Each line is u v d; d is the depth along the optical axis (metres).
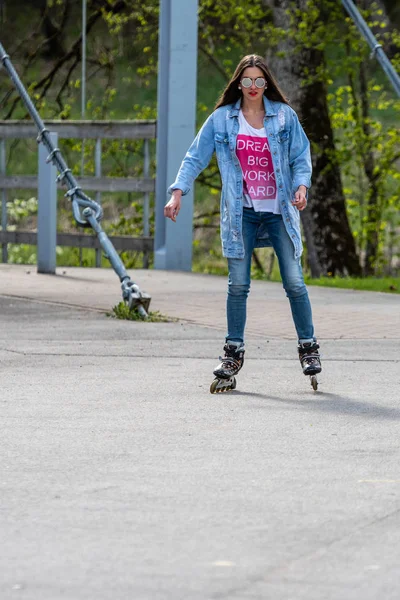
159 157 34.84
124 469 11.77
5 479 11.38
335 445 12.88
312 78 43.25
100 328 21.89
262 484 11.23
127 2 48.16
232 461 12.12
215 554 9.15
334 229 44.75
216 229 49.00
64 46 52.12
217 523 9.97
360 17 33.69
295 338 21.00
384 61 33.22
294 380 16.97
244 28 46.31
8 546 9.35
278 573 8.70
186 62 33.97
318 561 8.98
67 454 12.40
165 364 18.22
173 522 9.99
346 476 11.55
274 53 44.62
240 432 13.51
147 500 10.66
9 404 15.08
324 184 44.66
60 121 36.78
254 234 16.27
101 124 35.88
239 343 16.08
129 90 53.19
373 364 18.39
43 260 32.62
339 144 50.06
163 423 13.97
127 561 8.98
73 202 25.48
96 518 10.11
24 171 52.66
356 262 45.22
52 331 21.45
